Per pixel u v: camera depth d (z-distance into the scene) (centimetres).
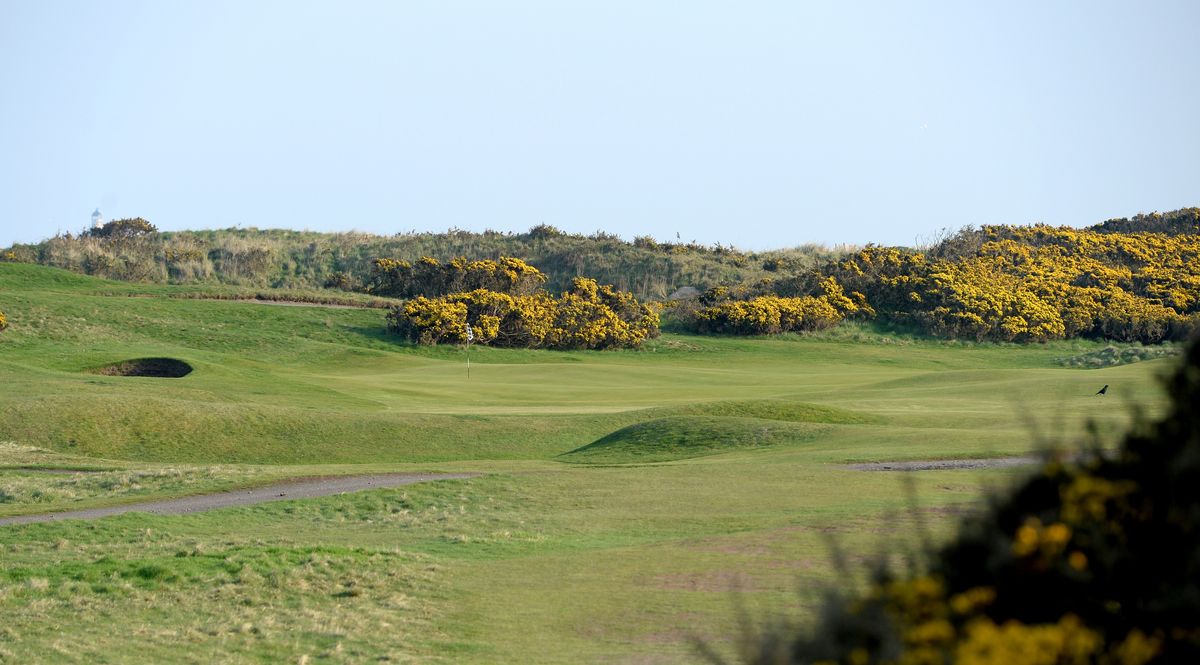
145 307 16988
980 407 8894
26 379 9662
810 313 19538
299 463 7638
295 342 15838
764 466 5988
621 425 8575
